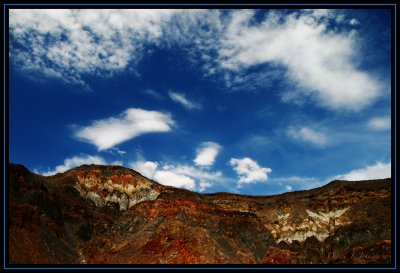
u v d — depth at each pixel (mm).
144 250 73250
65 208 80062
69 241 73812
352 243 78125
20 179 74312
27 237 64000
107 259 72812
